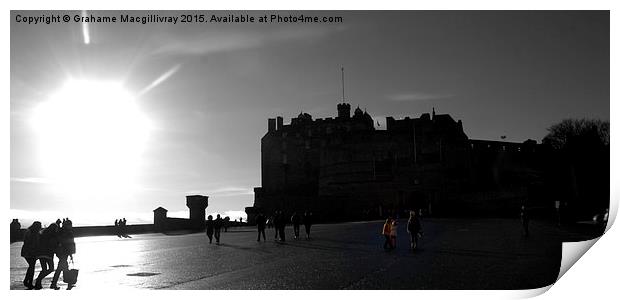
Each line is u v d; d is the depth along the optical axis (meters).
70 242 15.30
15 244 33.81
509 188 91.81
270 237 38.81
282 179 125.31
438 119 108.94
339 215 92.31
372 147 111.50
